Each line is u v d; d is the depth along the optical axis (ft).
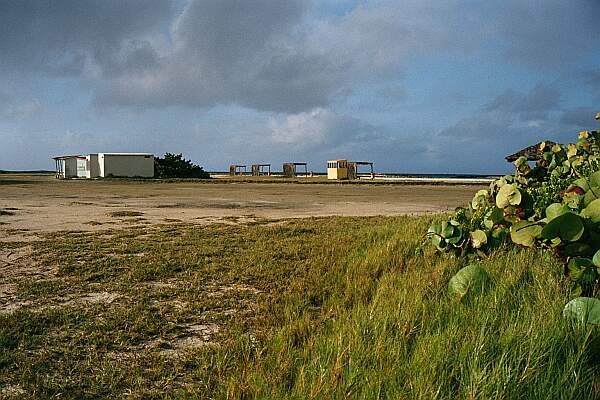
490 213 19.03
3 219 46.80
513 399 8.80
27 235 35.60
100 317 17.12
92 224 43.01
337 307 16.30
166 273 23.24
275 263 24.70
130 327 16.03
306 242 30.86
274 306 17.95
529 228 15.11
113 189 108.99
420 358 10.26
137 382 12.15
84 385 12.09
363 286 18.76
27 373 12.60
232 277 22.25
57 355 13.91
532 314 11.68
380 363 10.38
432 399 8.79
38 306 18.54
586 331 10.87
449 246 19.57
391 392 9.27
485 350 10.21
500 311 12.45
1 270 24.35
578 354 9.93
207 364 12.89
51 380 12.30
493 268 16.44
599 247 13.48
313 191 105.81
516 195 18.43
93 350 14.28
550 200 19.92
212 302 18.70
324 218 46.93
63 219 47.09
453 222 19.62
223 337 15.10
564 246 13.64
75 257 27.02
